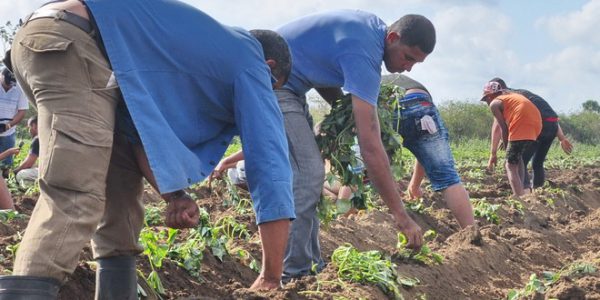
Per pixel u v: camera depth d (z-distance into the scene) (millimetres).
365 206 5906
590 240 9695
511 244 7996
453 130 36062
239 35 3797
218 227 6125
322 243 6703
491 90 12102
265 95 3803
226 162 7027
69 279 4156
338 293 4879
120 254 3998
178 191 3525
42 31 3320
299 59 5320
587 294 5422
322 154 5797
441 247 7141
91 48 3361
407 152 21047
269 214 3848
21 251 3174
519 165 12211
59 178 3229
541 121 11750
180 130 3605
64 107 3289
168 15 3578
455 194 7293
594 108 56938
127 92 3369
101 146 3316
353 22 5246
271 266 4102
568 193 13008
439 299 5801
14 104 11094
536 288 5590
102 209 3346
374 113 5172
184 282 4871
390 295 5301
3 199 6699
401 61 5340
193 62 3602
